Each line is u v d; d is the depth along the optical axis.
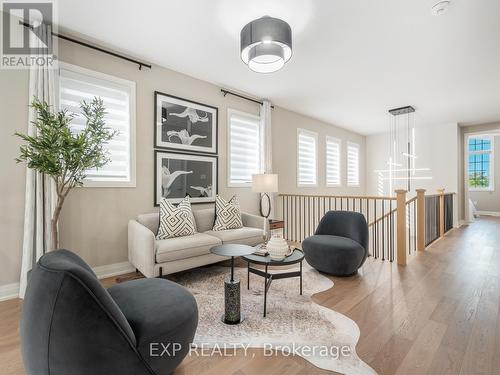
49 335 1.00
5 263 2.37
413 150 6.88
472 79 3.79
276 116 5.03
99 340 1.04
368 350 1.64
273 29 2.20
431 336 1.79
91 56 2.87
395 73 3.60
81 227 2.79
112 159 3.03
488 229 5.93
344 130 6.92
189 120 3.70
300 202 4.97
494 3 2.19
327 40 2.77
